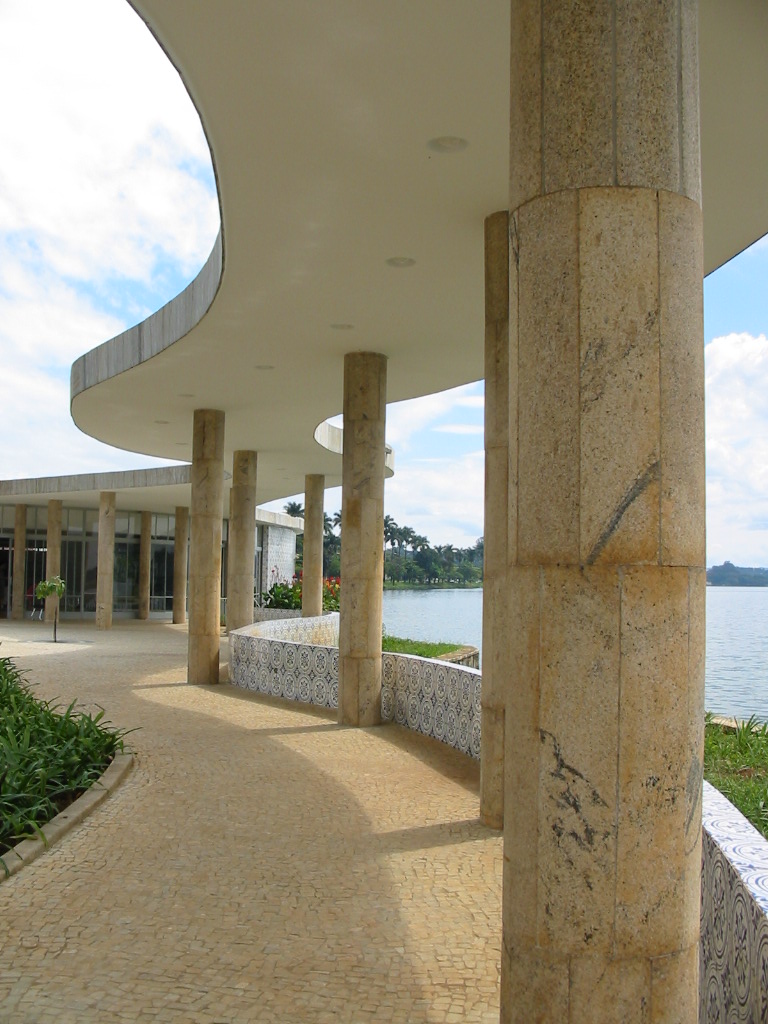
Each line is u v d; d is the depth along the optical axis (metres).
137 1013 3.65
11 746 7.00
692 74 2.98
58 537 27.38
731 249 7.27
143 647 19.86
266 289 8.31
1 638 21.62
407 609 50.38
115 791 7.18
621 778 2.71
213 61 4.74
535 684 2.84
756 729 9.45
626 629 2.73
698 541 2.87
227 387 12.65
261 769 8.08
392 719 10.70
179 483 22.91
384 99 5.10
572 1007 2.71
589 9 2.86
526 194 2.96
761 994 2.68
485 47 4.58
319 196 6.37
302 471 22.69
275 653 12.95
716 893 3.44
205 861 5.55
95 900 4.87
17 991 3.81
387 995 3.87
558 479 2.81
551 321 2.85
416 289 8.30
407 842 6.01
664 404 2.79
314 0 4.21
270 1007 3.74
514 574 2.95
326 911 4.79
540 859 2.80
